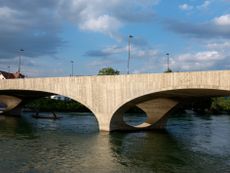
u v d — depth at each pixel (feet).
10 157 117.50
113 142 151.74
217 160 118.21
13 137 164.86
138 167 107.14
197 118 324.39
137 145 145.89
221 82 137.18
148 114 208.74
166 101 196.65
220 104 453.99
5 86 226.38
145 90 163.12
